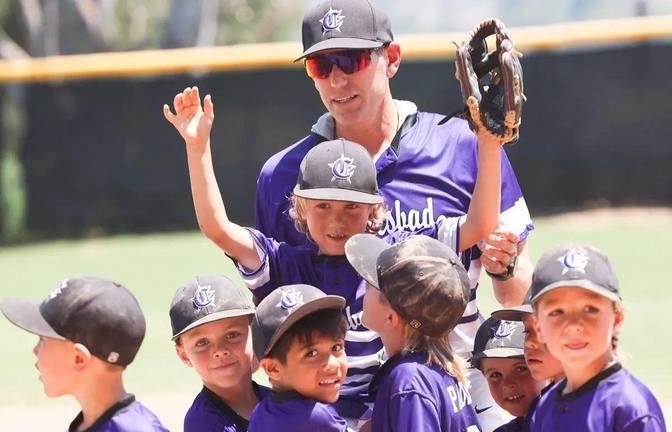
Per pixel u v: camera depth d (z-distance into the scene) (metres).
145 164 53.78
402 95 51.59
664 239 44.09
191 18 78.69
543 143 52.50
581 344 10.38
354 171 12.54
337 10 13.37
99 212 54.22
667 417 20.23
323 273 12.81
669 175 51.88
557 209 52.06
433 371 11.24
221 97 52.84
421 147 13.62
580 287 10.32
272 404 11.36
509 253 12.82
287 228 13.80
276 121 52.75
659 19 47.62
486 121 12.27
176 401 23.22
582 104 52.16
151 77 53.12
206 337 12.32
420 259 11.28
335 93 13.34
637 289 34.50
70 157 54.09
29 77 51.81
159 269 42.06
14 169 55.75
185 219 53.88
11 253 49.00
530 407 12.22
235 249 12.84
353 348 12.71
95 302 10.66
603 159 52.31
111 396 10.83
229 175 53.12
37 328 10.60
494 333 12.54
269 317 11.18
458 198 13.61
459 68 12.23
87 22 78.06
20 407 23.61
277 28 83.06
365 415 12.64
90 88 53.38
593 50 51.81
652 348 26.47
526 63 52.25
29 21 77.38
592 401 10.33
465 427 11.38
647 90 51.47
